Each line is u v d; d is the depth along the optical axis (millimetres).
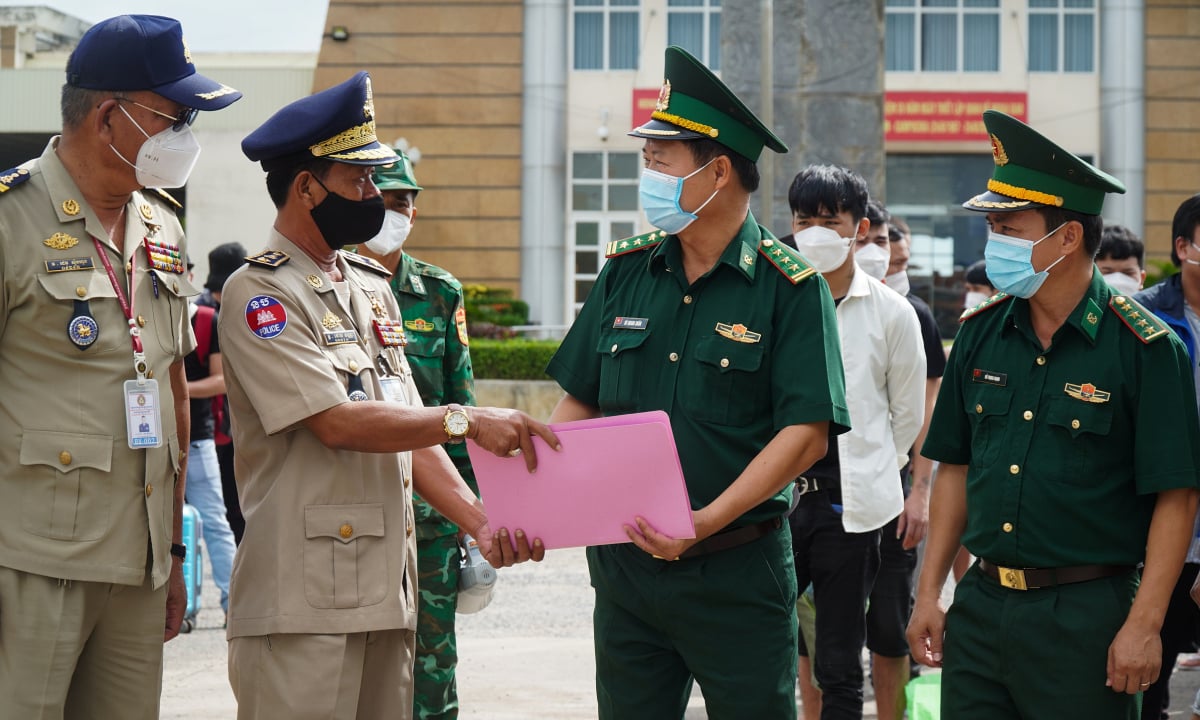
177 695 5758
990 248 3352
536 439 3031
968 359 3488
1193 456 3170
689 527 3004
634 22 22875
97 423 3070
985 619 3346
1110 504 3227
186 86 3086
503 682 6066
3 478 3021
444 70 22734
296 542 3035
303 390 3006
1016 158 3305
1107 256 5570
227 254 7574
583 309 3576
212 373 7133
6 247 3000
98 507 3070
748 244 3303
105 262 3129
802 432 3141
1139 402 3199
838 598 4352
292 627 2998
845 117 10422
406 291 4520
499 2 22688
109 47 3035
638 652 3361
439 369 4531
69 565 3025
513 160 22797
